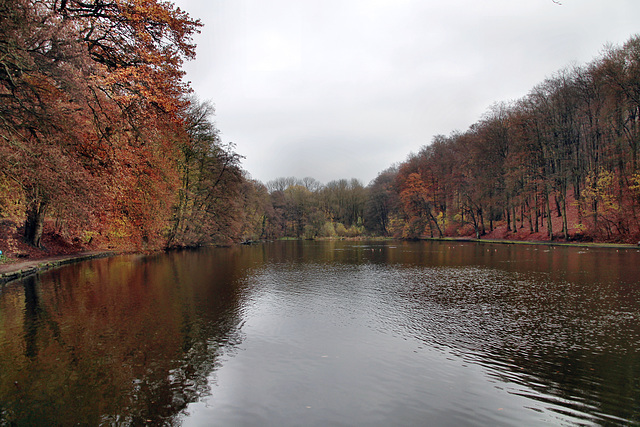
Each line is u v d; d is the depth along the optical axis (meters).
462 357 8.12
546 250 34.44
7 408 5.89
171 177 28.42
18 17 10.88
